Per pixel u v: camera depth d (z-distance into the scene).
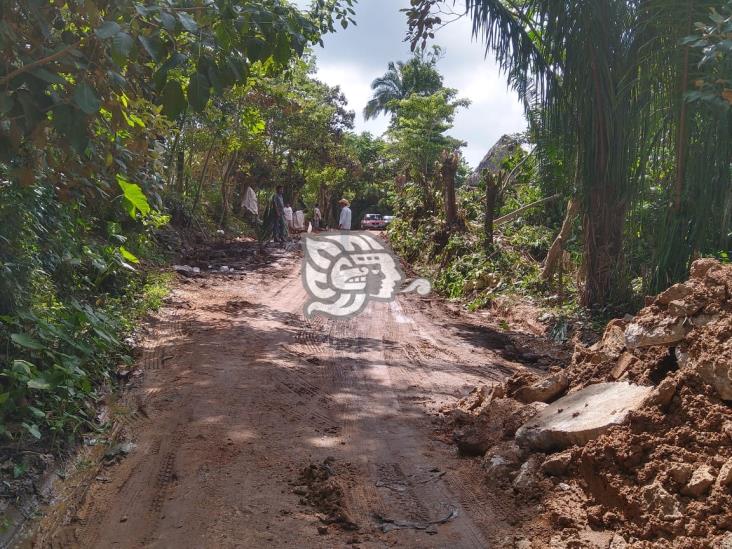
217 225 24.72
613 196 10.19
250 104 21.58
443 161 18.08
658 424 4.02
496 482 4.43
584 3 9.42
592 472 4.01
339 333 9.62
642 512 3.54
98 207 8.64
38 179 5.76
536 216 17.39
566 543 3.50
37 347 4.82
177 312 9.80
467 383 7.29
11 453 4.34
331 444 5.15
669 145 9.45
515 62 10.16
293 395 6.36
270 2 4.54
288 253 19.45
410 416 5.97
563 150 10.66
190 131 20.80
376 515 3.99
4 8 3.69
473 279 14.16
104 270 8.12
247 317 10.05
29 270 5.69
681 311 4.68
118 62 3.57
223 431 5.27
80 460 4.55
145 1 3.94
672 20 8.87
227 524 3.80
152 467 4.59
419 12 9.48
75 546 3.58
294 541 3.64
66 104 3.70
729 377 3.87
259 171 34.19
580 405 4.80
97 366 6.25
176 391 6.19
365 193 53.16
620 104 9.77
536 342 9.85
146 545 3.59
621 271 10.40
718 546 3.08
